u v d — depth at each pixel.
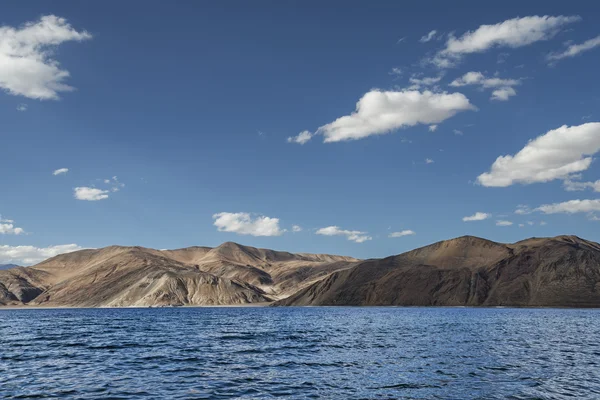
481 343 59.12
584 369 39.09
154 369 39.22
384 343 59.28
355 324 98.25
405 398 28.67
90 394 29.81
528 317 126.94
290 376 35.72
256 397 28.92
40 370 38.94
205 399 28.41
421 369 38.84
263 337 68.25
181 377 35.44
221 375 36.28
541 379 34.56
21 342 62.84
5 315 179.62
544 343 59.22
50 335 74.44
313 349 53.03
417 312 166.25
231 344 58.81
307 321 111.88
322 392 30.27
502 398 28.67
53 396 29.31
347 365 41.03
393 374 36.53
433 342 60.38
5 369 39.50
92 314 182.50
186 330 84.00
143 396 29.23
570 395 29.50
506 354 48.41
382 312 167.62
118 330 85.38
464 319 116.69
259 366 40.66
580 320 112.69
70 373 37.38
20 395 29.64
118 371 38.28
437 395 29.45
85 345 58.41
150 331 82.25
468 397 28.92
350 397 28.95
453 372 37.44
